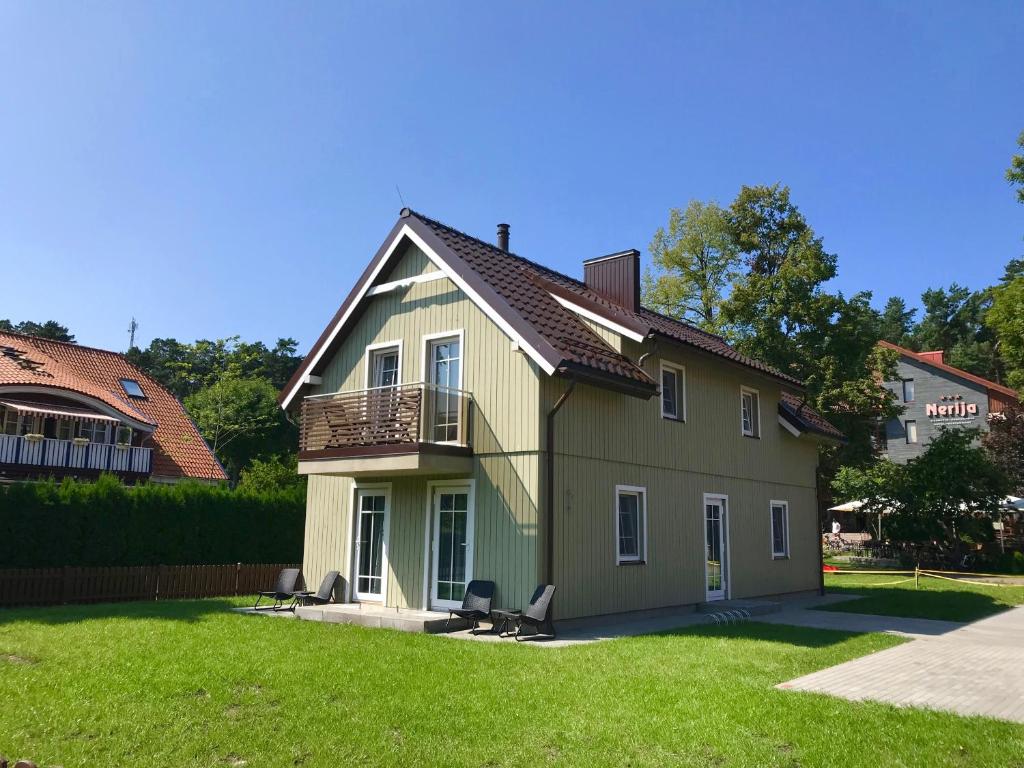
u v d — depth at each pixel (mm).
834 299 31938
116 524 18125
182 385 58219
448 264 14148
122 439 28016
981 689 8680
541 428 12688
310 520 16297
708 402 17531
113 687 7781
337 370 16375
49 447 25453
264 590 19422
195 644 10195
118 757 5953
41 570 15695
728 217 35250
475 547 13195
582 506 13297
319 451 14336
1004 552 33281
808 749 6250
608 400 14320
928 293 78562
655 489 15305
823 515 40938
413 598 13984
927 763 5992
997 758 6156
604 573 13570
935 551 33062
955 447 31688
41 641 10344
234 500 20578
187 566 18047
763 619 15180
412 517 14375
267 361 60031
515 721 6875
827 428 22406
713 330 34938
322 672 8555
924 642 12289
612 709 7273
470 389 13797
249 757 5996
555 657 9805
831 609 17312
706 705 7422
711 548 16938
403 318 15234
